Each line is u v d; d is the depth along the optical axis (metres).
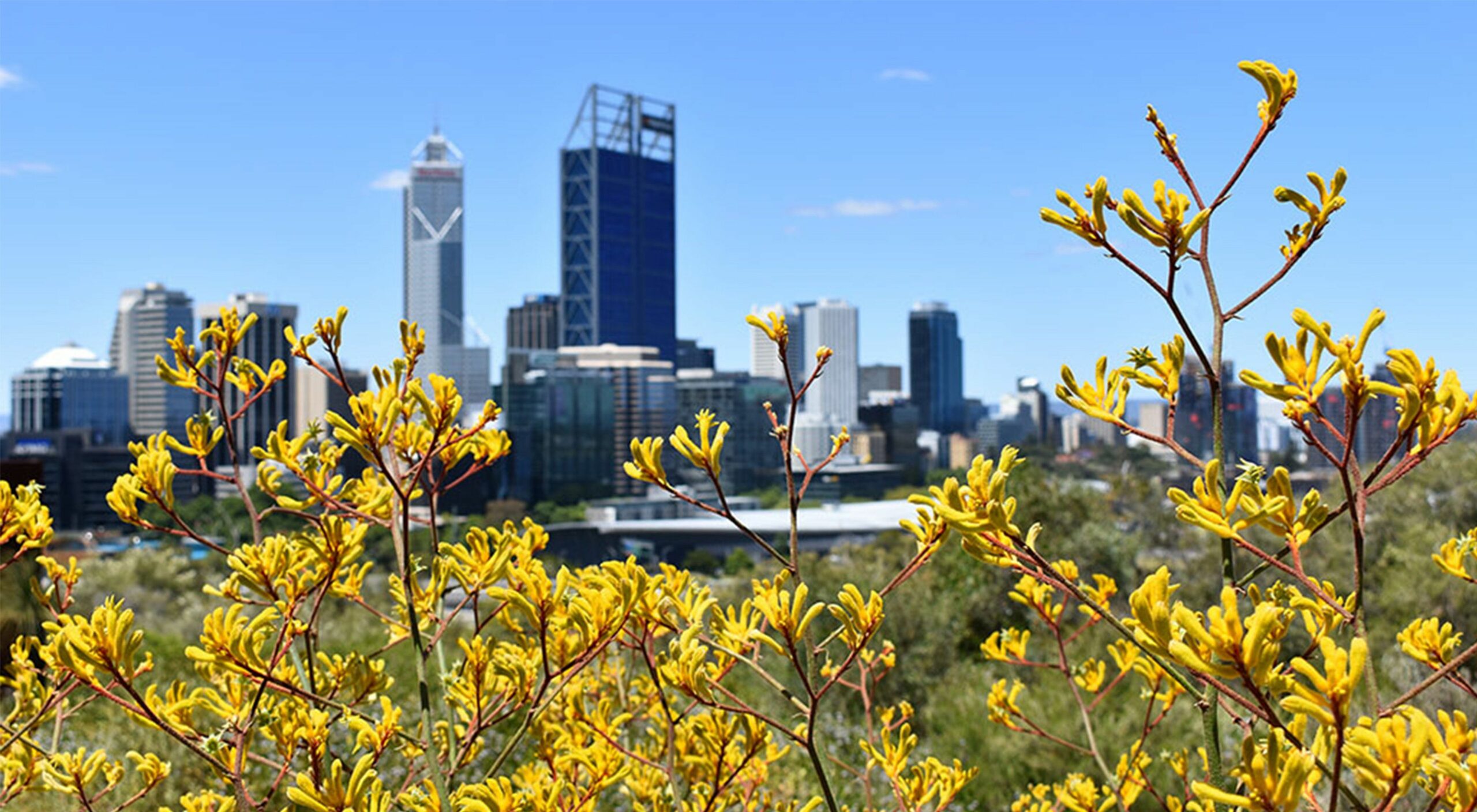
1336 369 1.36
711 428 1.96
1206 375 1.60
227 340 2.48
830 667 3.10
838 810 2.23
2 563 2.76
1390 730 1.12
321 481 2.55
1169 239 1.62
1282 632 1.09
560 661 2.31
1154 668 3.00
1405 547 12.66
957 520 1.46
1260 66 1.64
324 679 2.64
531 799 2.26
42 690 2.89
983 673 11.02
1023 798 3.41
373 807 1.93
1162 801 3.08
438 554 2.46
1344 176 1.62
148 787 2.47
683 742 2.93
